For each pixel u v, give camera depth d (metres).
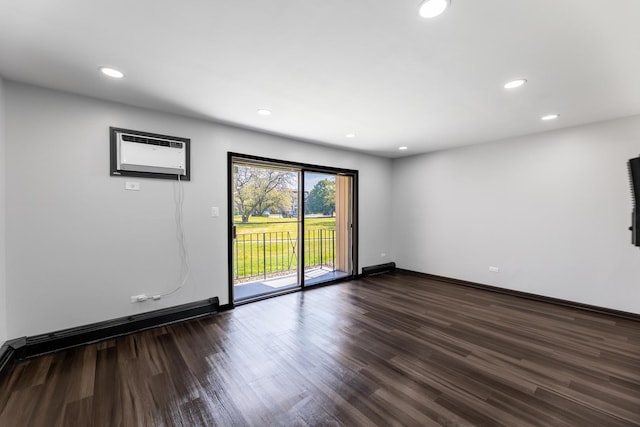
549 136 3.72
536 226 3.84
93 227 2.63
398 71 2.15
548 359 2.30
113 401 1.79
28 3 1.40
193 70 2.13
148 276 2.94
